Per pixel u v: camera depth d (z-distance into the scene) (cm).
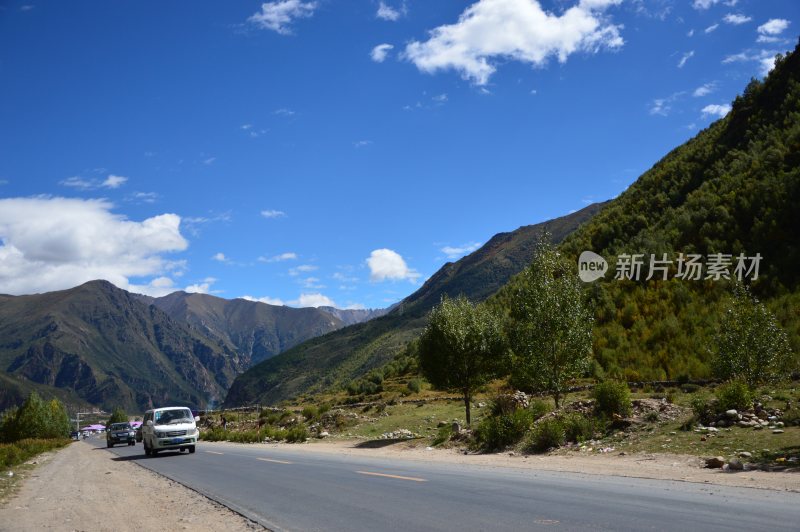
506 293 6462
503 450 1886
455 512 842
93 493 1363
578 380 4106
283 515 912
